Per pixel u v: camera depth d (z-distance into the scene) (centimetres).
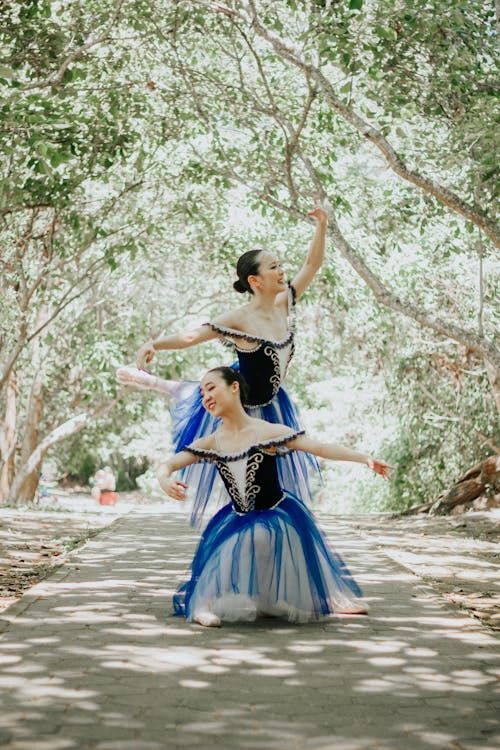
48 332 2097
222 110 1295
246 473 534
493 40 1054
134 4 1112
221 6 1097
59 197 1190
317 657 435
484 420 1895
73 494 3688
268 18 1115
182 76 1259
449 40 1014
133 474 3972
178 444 596
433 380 1995
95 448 3186
